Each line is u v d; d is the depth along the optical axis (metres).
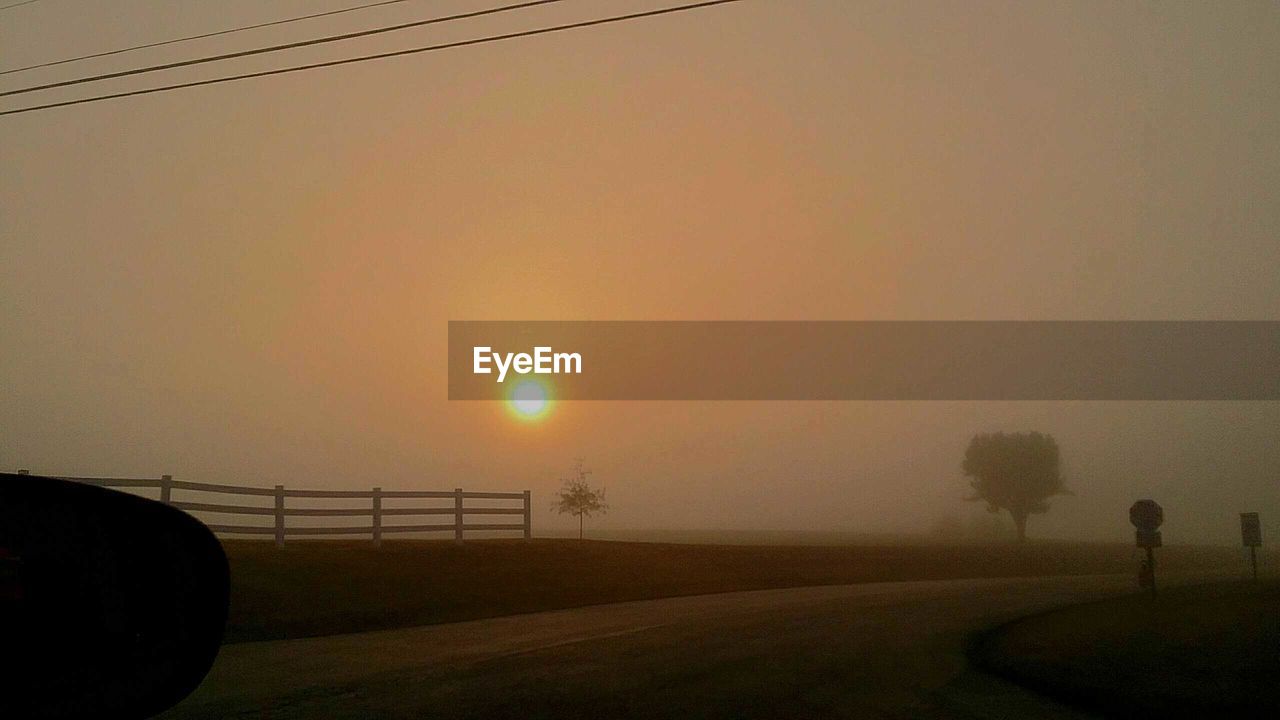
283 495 21.23
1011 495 76.38
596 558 28.45
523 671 12.31
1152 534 21.52
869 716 9.91
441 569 22.56
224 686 11.01
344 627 16.94
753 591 28.55
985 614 20.97
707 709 10.02
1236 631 15.56
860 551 42.16
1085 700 10.97
